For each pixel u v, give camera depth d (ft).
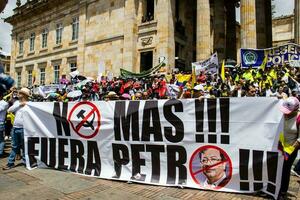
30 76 137.08
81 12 106.22
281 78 42.98
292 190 19.70
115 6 94.48
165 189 19.52
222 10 90.17
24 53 142.41
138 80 65.46
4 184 20.48
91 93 54.90
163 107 21.16
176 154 20.48
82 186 20.16
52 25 124.98
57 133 25.07
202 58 71.67
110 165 22.56
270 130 18.01
